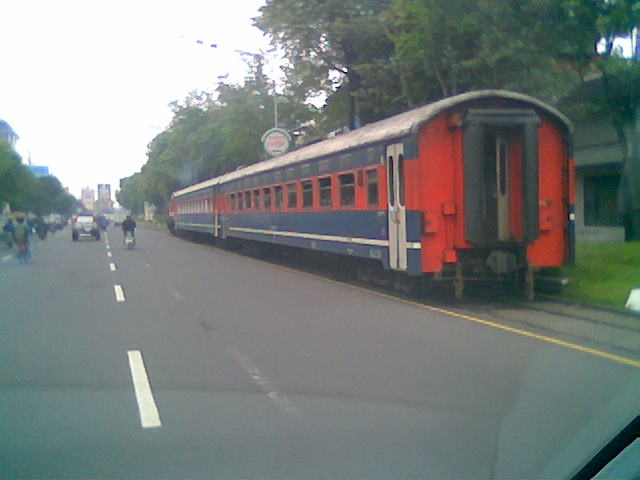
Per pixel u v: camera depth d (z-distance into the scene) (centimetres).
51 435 646
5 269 2508
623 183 1973
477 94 1401
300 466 558
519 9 1717
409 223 1420
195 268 2444
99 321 1305
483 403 723
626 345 998
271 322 1255
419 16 1922
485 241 1393
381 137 1538
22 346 1070
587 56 1758
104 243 4553
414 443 607
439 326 1181
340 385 806
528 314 1295
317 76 3062
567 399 730
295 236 2230
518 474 533
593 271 1577
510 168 1452
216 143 5056
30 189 5359
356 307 1423
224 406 732
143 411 719
